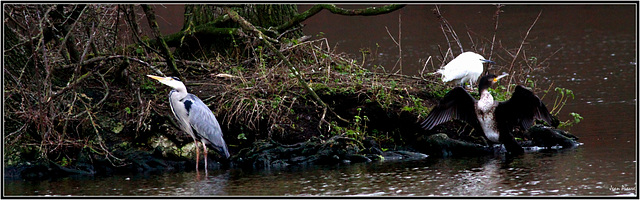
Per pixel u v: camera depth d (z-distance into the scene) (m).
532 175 8.32
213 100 10.31
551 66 18.12
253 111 9.73
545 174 8.33
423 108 10.23
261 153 9.61
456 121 10.55
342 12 11.20
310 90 9.98
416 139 10.27
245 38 11.17
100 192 8.14
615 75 16.14
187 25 12.16
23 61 9.87
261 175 8.88
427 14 28.62
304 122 10.15
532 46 21.48
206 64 11.14
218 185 8.34
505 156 9.68
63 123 9.61
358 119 9.93
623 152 9.26
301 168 9.29
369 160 9.65
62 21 10.30
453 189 7.77
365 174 8.71
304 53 11.48
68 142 9.51
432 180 8.26
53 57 10.46
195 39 12.12
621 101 12.93
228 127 9.88
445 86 11.34
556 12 31.09
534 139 10.29
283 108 10.16
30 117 9.20
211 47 12.10
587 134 10.62
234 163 9.70
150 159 9.56
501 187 7.79
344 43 22.80
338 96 10.35
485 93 9.81
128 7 11.16
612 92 13.94
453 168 8.95
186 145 9.73
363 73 10.90
